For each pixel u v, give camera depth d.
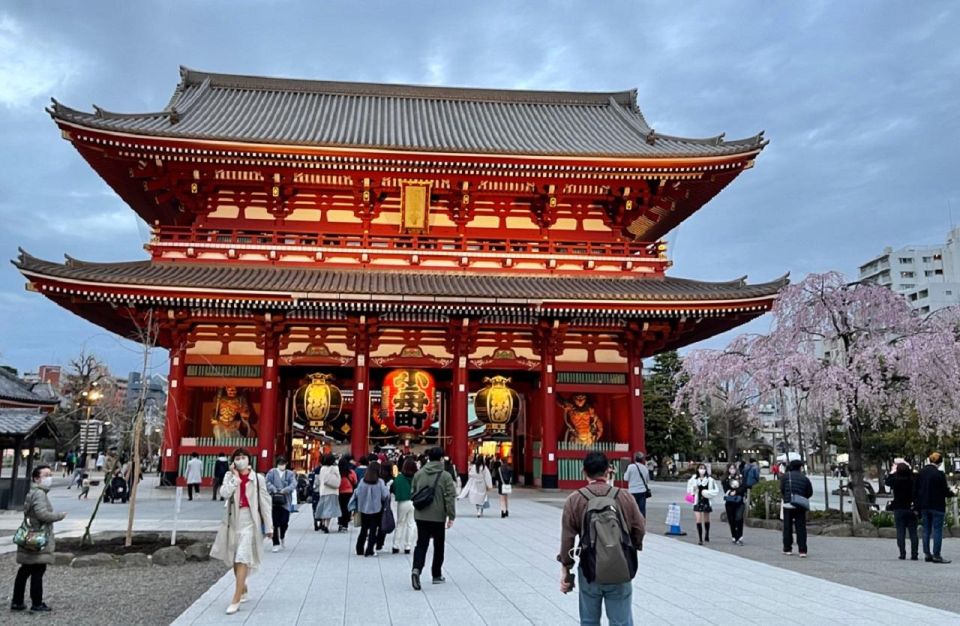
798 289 23.94
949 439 27.62
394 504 27.12
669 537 20.19
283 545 17.11
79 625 10.16
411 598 11.37
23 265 28.69
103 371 61.03
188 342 33.50
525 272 36.75
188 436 35.19
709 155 35.41
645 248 38.44
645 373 80.00
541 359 35.50
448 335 35.47
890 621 9.90
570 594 11.69
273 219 37.28
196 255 34.78
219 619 9.94
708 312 33.47
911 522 16.20
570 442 35.06
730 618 10.09
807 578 13.38
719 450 78.25
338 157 34.44
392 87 49.84
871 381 21.84
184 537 18.17
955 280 117.81
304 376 37.56
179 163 34.75
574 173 36.28
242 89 47.94
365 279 34.22
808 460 77.06
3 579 13.72
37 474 11.16
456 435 34.12
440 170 35.88
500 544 17.77
